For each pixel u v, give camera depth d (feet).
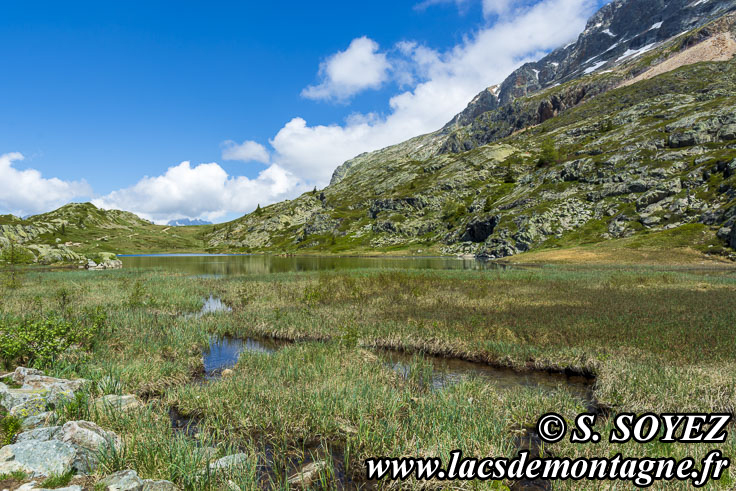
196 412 29.53
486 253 313.94
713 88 487.61
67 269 198.59
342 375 35.78
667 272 129.49
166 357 43.86
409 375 38.75
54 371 33.83
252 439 25.27
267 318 62.34
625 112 510.99
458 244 383.24
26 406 23.86
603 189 309.42
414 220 490.90
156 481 17.22
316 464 21.40
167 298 84.89
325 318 61.77
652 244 211.82
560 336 46.78
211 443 24.35
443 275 125.80
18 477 15.99
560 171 371.15
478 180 538.06
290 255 460.96
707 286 90.17
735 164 239.91
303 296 82.28
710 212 217.36
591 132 530.68
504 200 400.67
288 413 27.66
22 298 79.61
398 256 372.17
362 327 54.70
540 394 31.22
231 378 35.70
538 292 85.76
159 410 29.25
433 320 56.44
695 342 41.37
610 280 106.11
